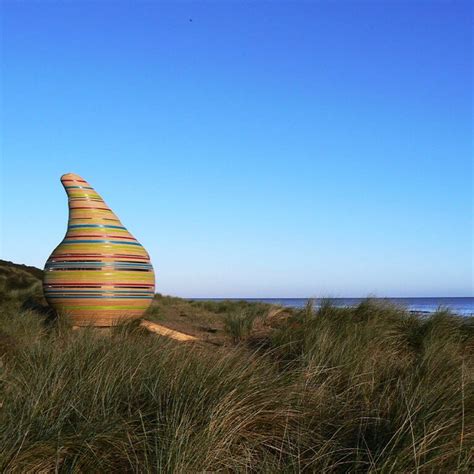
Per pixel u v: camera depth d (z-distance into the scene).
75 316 10.95
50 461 4.18
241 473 4.33
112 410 4.84
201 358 5.97
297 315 11.18
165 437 4.35
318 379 6.36
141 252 11.62
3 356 6.82
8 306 14.23
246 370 5.61
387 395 5.66
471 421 4.84
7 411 4.62
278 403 5.17
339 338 7.96
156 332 10.62
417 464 4.02
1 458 3.94
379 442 4.55
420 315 10.95
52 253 11.53
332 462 4.51
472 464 4.39
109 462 4.35
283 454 4.68
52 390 5.06
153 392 5.12
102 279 10.95
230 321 11.30
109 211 11.59
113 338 7.35
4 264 29.11
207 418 4.61
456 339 10.02
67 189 11.52
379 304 11.27
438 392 5.17
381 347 8.81
